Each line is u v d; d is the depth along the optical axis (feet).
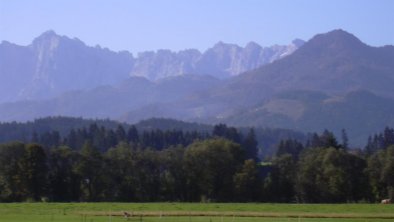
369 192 564.30
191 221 319.88
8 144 558.56
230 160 582.35
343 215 369.30
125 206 443.32
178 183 585.22
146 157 605.31
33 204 462.60
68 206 440.45
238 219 338.95
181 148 647.97
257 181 567.59
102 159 580.30
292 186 577.02
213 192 580.71
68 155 580.71
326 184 558.15
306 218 351.87
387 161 558.97
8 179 548.31
